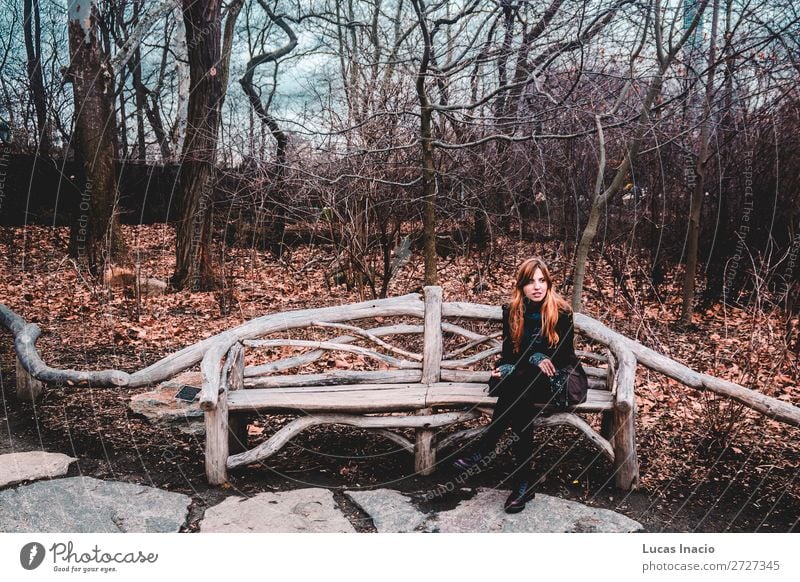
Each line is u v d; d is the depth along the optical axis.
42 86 12.26
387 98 5.34
